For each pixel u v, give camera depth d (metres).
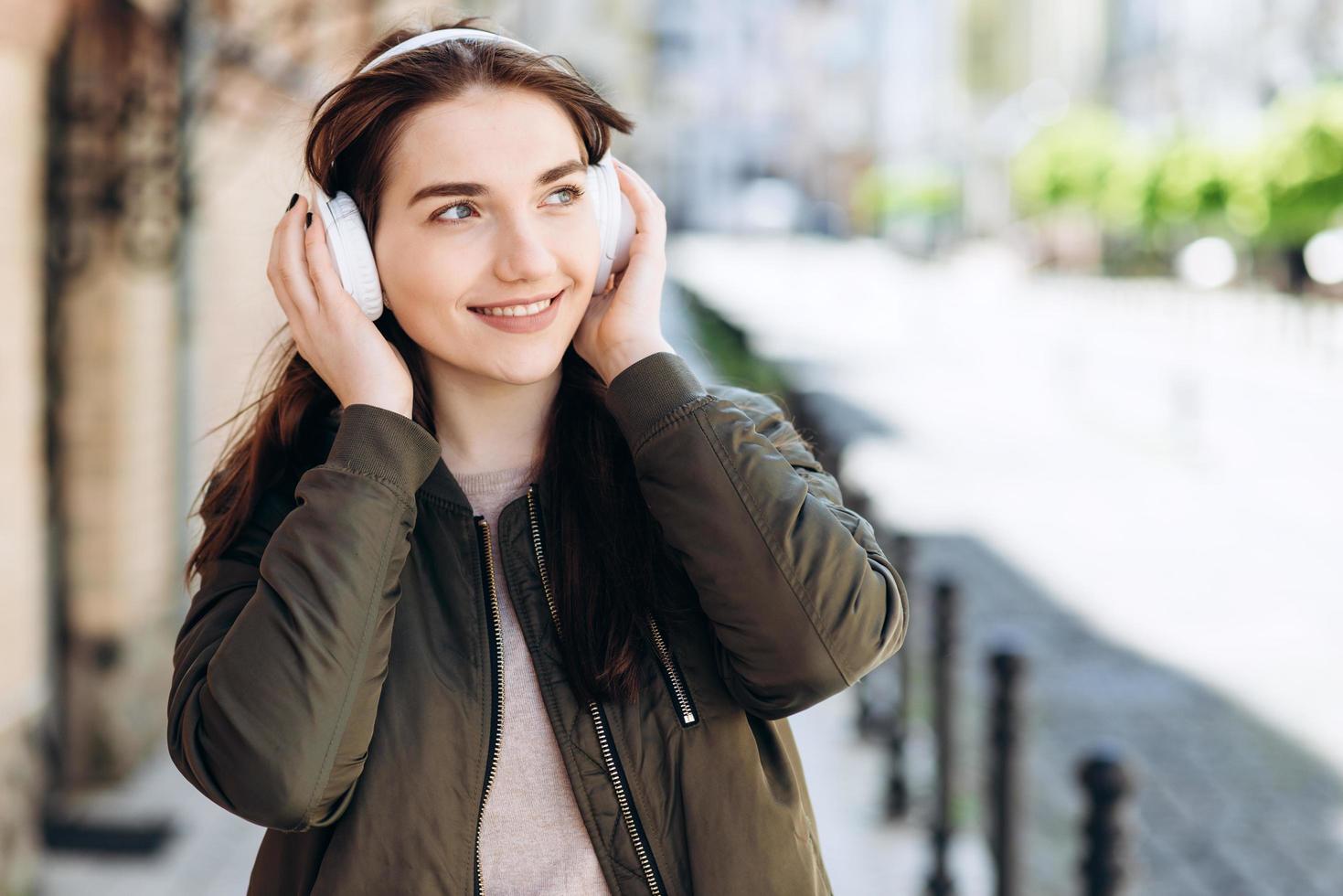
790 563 1.33
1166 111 46.50
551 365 1.39
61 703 4.74
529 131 1.35
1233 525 10.27
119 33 4.44
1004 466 12.62
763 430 1.51
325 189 1.42
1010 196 59.47
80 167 4.49
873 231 75.12
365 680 1.30
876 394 17.97
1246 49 39.56
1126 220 39.31
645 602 1.39
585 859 1.41
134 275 4.84
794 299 37.47
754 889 1.39
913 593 5.24
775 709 1.38
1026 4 62.28
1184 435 14.31
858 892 4.24
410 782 1.35
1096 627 7.67
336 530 1.30
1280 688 6.63
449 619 1.40
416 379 1.50
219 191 6.56
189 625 1.42
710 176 86.88
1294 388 17.98
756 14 86.00
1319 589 8.44
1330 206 26.78
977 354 23.36
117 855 4.39
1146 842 4.98
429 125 1.34
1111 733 6.05
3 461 4.05
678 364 1.39
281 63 6.24
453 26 1.48
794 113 87.19
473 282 1.36
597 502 1.42
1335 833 5.04
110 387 4.80
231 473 1.55
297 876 1.39
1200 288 34.09
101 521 4.80
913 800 5.00
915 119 79.50
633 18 60.41
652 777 1.39
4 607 4.04
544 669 1.40
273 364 1.57
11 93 4.09
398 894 1.34
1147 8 48.41
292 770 1.25
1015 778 3.49
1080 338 26.02
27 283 4.28
